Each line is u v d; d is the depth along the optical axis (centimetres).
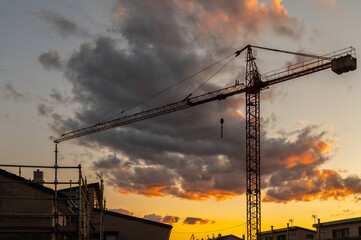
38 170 4625
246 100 11931
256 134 11812
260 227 11388
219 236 12275
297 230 9750
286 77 11250
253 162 11756
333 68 9238
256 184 11631
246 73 11950
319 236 8062
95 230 6619
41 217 3825
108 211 6788
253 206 11569
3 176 4069
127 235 6725
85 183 4544
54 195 3988
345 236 7719
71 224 5291
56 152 3753
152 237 6781
